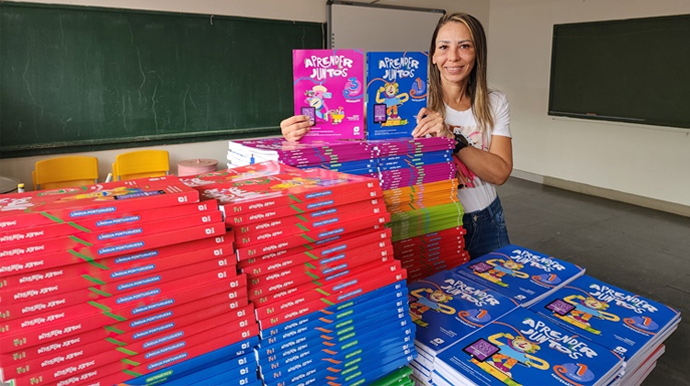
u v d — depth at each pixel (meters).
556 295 1.26
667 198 5.30
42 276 0.58
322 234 0.81
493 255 1.51
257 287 0.76
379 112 1.33
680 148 5.08
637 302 1.22
